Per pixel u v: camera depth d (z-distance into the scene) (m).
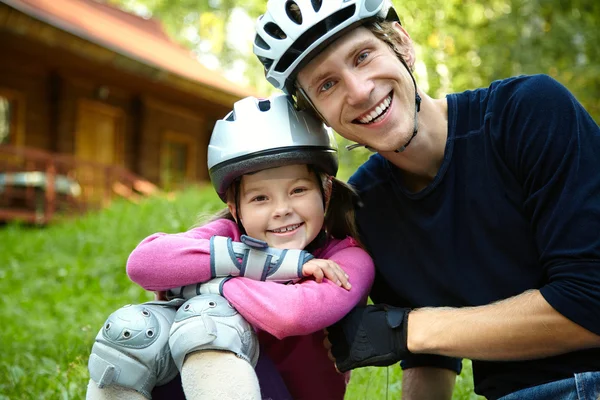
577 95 11.95
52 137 16.34
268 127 2.25
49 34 13.17
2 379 4.00
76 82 16.69
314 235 2.34
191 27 33.06
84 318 5.98
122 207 11.91
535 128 2.08
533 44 12.20
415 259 2.38
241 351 2.02
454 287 2.29
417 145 2.26
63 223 12.05
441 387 2.71
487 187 2.19
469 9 13.67
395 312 2.18
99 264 8.48
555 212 2.00
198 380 1.97
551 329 1.96
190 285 2.23
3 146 13.97
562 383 2.05
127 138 18.41
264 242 2.17
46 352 4.75
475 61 13.21
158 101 19.06
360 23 2.18
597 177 2.00
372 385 3.27
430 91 12.70
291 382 2.35
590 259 1.94
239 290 2.12
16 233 11.29
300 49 2.20
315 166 2.34
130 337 2.03
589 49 11.90
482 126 2.21
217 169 2.31
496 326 2.01
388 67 2.18
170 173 19.69
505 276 2.20
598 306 1.90
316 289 2.14
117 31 19.30
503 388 2.24
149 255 2.21
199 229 2.37
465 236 2.25
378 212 2.46
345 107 2.21
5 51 14.65
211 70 22.06
